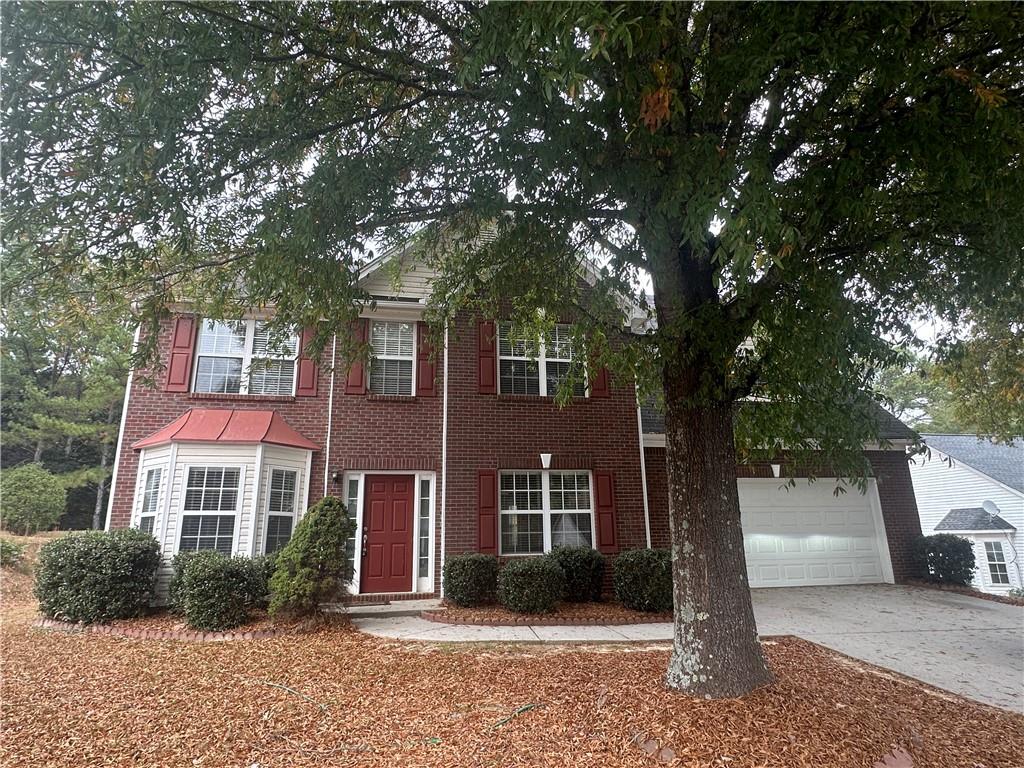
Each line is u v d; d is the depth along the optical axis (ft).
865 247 13.57
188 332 34.17
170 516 29.84
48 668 20.15
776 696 15.15
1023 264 13.19
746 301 14.15
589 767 12.40
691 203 11.18
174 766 12.91
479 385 36.55
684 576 16.57
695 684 15.51
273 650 22.40
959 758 13.34
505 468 35.60
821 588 38.14
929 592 36.86
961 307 16.66
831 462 18.04
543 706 15.48
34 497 52.85
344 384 35.09
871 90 12.73
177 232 15.28
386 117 17.47
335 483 33.73
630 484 36.86
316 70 15.90
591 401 37.58
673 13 11.19
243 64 13.56
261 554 30.58
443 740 13.87
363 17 14.74
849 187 12.73
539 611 29.30
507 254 19.71
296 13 14.37
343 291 17.72
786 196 12.37
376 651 22.16
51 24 12.09
